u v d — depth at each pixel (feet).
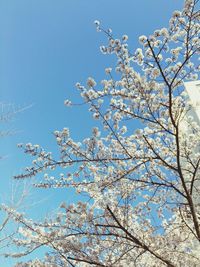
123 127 19.38
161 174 20.97
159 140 20.20
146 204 21.33
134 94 18.13
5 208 20.10
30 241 19.38
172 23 16.08
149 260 20.11
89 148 19.24
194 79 18.15
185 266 20.15
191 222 21.24
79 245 18.93
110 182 18.81
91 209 18.71
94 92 17.90
